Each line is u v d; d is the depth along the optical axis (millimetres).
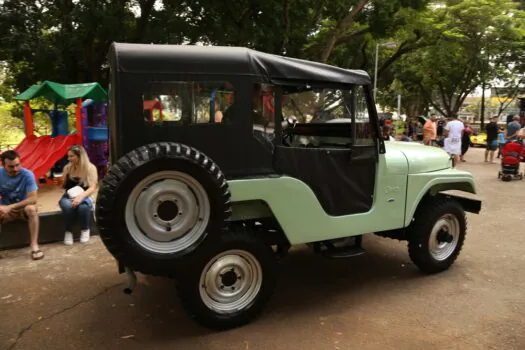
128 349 3309
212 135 3381
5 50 11797
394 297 4230
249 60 3441
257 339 3449
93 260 5176
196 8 12031
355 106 4004
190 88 3283
